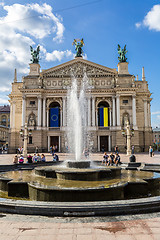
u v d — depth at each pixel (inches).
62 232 333.7
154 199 427.8
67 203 404.5
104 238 315.0
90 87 3026.6
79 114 1284.4
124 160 1616.6
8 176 713.6
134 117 2940.5
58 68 3093.0
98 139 2974.9
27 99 3056.1
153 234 327.0
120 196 514.6
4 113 5954.7
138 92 3159.5
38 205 401.7
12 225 359.3
